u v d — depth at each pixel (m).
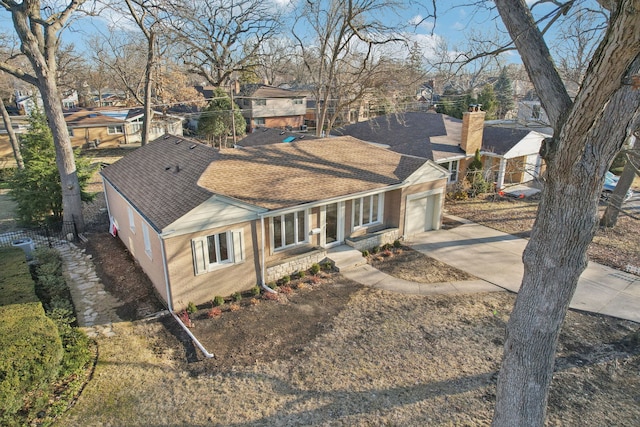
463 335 11.22
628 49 4.35
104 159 34.75
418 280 14.50
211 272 12.62
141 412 8.45
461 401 8.83
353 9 24.44
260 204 13.48
